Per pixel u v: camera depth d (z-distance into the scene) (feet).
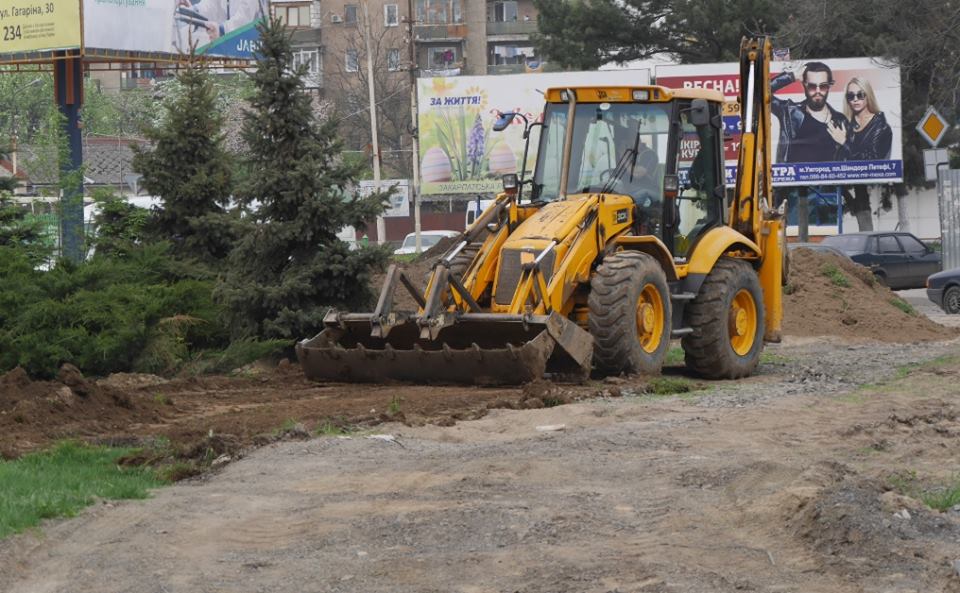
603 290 48.08
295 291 58.80
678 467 31.01
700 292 52.85
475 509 27.12
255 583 22.45
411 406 41.60
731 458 32.17
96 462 32.60
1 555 23.82
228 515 27.35
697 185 53.72
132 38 106.32
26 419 37.86
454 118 169.37
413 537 25.17
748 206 57.11
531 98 167.63
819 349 69.26
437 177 170.50
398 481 30.27
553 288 47.09
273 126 60.23
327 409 41.22
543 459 32.37
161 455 33.35
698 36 174.70
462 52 300.40
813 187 175.83
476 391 45.50
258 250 60.49
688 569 22.34
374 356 47.37
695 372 55.01
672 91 51.39
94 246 63.57
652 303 50.06
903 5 127.95
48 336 50.96
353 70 292.61
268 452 34.12
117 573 23.17
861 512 24.08
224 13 116.67
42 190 68.44
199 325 59.00
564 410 40.65
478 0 299.99
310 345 48.96
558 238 47.85
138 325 52.65
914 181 174.40
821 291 82.38
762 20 168.35
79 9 100.89
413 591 21.76
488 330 46.73
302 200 59.77
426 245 165.37
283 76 60.18
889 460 32.17
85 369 52.65
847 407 41.50
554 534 25.07
